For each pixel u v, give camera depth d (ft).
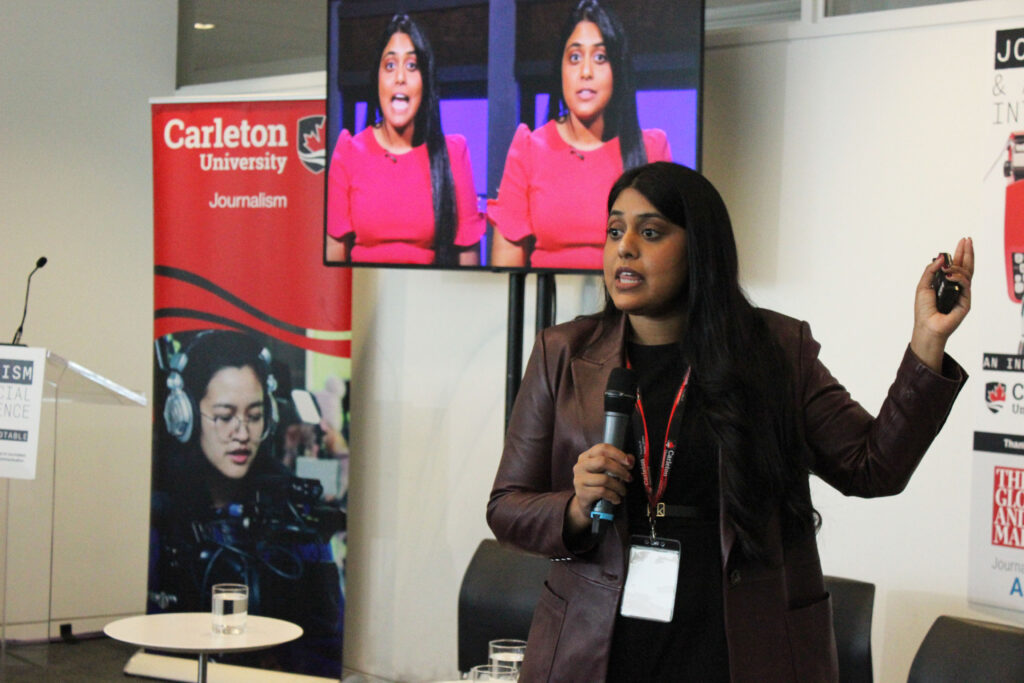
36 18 20.10
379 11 15.02
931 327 5.58
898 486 5.83
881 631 12.66
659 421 6.07
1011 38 11.91
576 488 5.70
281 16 19.63
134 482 20.94
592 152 13.52
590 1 13.42
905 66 12.62
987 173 12.08
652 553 5.82
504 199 14.23
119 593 20.84
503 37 14.06
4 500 17.46
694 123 12.89
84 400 17.20
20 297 20.04
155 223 18.02
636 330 6.33
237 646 11.76
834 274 13.14
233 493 17.58
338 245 15.62
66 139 20.38
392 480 17.67
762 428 5.71
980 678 9.66
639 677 5.74
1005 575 11.87
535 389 6.52
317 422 17.22
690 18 12.84
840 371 13.12
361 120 15.29
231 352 17.63
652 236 5.93
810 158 13.32
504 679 8.33
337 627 17.03
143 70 21.02
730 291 5.88
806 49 13.35
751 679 5.57
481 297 16.66
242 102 17.51
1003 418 11.91
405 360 17.54
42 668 18.22
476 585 13.09
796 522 5.90
